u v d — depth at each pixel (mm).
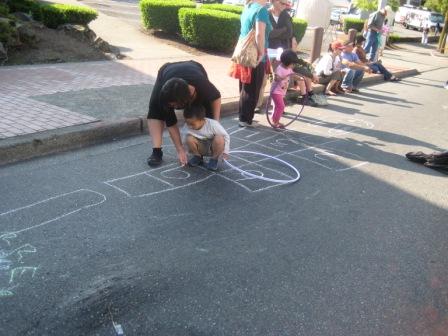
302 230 3920
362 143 6590
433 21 34906
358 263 3502
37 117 5641
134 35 12922
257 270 3283
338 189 4855
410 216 4410
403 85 12078
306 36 15297
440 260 3678
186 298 2920
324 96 8820
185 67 4523
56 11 10602
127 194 4242
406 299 3131
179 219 3893
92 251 3332
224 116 7262
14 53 8922
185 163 4922
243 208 4203
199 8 12922
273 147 5996
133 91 7391
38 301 2783
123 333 2588
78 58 9531
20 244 3338
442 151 6406
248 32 6270
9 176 4395
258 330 2703
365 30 13789
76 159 4949
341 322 2840
